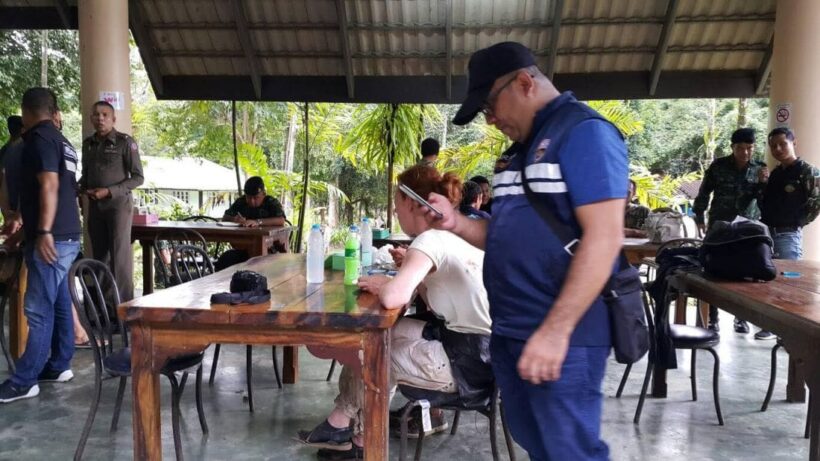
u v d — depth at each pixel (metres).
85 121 4.86
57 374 3.44
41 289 3.09
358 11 5.88
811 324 1.74
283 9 5.90
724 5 5.65
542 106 1.42
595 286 1.24
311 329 1.79
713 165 4.68
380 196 13.97
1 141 8.90
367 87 6.34
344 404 2.46
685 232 4.65
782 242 4.22
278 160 13.03
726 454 2.65
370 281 2.12
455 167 8.62
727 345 4.53
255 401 3.22
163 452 2.58
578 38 5.95
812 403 1.79
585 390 1.34
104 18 4.78
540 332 1.28
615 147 1.30
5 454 2.52
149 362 1.83
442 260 2.09
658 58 5.87
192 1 5.91
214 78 6.47
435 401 2.13
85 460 2.47
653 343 2.91
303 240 8.48
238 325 1.79
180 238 4.92
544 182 1.33
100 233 4.32
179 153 12.04
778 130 4.18
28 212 3.07
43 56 8.90
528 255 1.36
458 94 6.27
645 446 2.72
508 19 5.87
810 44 4.70
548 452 1.37
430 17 5.90
